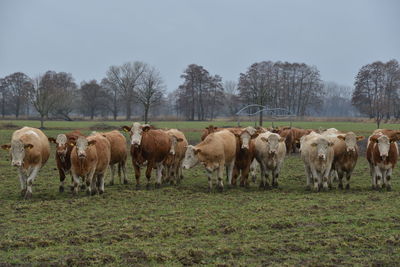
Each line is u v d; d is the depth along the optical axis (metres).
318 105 107.31
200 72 102.00
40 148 15.57
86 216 12.22
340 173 17.33
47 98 60.59
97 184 16.59
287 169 23.34
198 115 103.62
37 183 17.98
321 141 15.98
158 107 124.06
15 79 114.25
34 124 66.06
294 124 74.38
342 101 176.75
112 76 91.56
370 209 12.95
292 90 105.12
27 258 8.94
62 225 11.26
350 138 16.66
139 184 17.55
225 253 9.27
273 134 17.25
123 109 114.44
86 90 109.25
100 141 15.78
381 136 16.27
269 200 14.62
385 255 9.10
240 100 98.00
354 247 9.64
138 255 9.03
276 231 10.76
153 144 17.05
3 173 20.41
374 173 17.34
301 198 14.91
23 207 13.29
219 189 16.62
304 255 9.16
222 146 16.67
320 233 10.52
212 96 103.56
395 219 11.76
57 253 9.16
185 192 16.22
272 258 8.98
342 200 14.41
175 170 18.75
